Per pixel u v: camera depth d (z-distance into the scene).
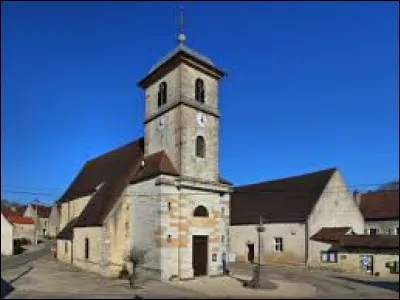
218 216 33.25
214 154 33.59
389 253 37.88
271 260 45.06
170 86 33.09
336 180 46.41
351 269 39.75
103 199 35.12
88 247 34.22
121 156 40.00
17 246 48.09
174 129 32.06
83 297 22.52
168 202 29.98
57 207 49.78
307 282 31.70
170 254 29.52
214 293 25.12
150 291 25.20
